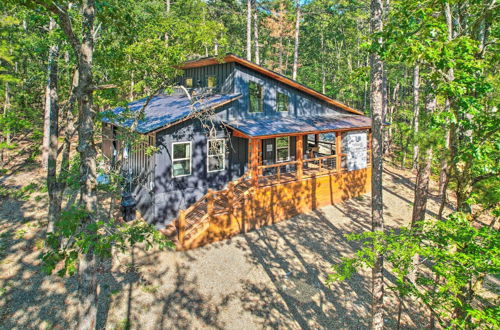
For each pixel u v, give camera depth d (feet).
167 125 40.45
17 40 48.01
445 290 17.21
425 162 28.55
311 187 52.16
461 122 22.40
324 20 119.24
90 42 21.58
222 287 32.17
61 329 26.08
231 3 134.21
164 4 92.17
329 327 27.94
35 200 51.67
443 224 20.03
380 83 25.57
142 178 45.60
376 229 25.70
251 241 41.70
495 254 17.02
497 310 15.49
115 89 38.24
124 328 26.23
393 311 30.35
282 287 32.83
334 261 38.09
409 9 21.98
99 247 16.87
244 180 51.21
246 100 51.34
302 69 140.56
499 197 21.85
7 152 77.25
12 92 61.00
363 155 61.87
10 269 33.27
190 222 42.47
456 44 20.77
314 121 56.29
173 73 39.29
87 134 21.57
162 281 32.35
